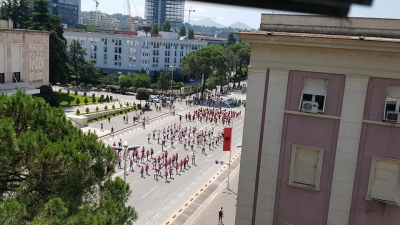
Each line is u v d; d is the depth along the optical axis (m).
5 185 13.34
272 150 16.67
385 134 15.05
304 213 16.47
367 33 15.41
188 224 30.16
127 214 13.77
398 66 14.59
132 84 99.69
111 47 121.75
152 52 125.62
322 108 15.79
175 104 88.31
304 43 15.34
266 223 17.14
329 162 15.88
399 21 14.97
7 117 13.15
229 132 34.81
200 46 142.50
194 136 59.38
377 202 15.30
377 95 15.04
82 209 12.46
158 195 35.38
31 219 12.09
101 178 14.20
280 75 16.14
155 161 43.56
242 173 17.27
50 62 78.50
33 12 79.62
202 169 44.53
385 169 15.28
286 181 16.61
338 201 15.88
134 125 63.69
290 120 16.27
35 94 62.28
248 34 15.92
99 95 90.75
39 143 12.15
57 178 12.82
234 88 121.62
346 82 15.26
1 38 55.06
